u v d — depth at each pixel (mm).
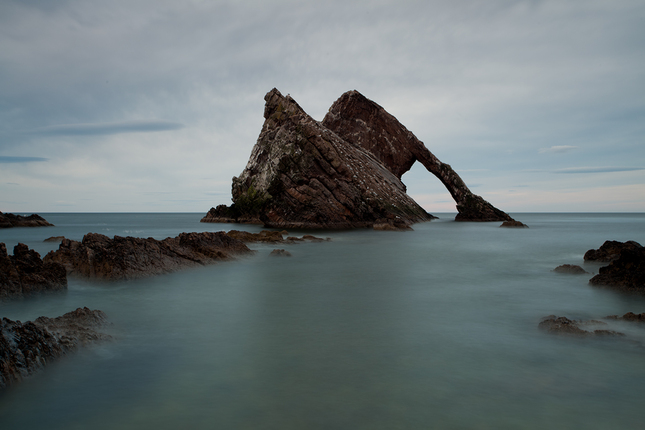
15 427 4848
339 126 65875
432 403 5402
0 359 5809
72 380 6016
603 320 8977
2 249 12203
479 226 55781
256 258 19594
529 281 14133
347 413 5164
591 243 30266
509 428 4832
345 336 8078
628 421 4980
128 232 48156
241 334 8195
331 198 48250
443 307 10391
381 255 21922
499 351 7230
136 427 4867
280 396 5590
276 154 51031
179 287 12789
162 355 7035
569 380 6055
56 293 11617
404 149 67250
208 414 5145
